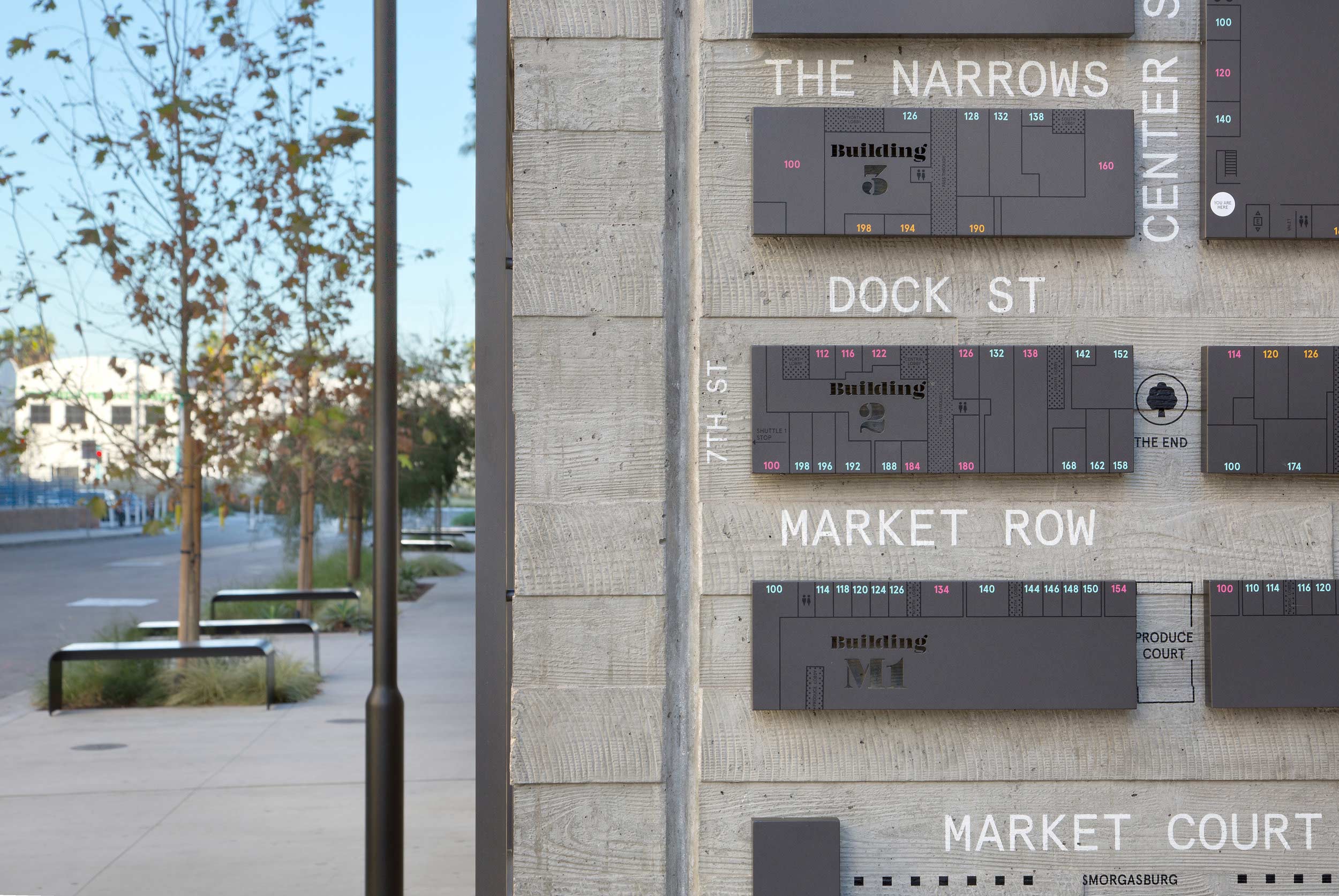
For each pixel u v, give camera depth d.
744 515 2.77
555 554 2.77
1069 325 2.81
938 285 2.80
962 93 2.81
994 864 2.78
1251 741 2.79
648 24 2.81
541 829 2.75
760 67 2.79
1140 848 2.79
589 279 2.79
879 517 2.78
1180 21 2.83
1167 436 2.81
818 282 2.79
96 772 6.87
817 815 2.77
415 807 6.04
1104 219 2.77
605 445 2.78
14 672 11.13
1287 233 2.79
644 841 2.76
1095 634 2.76
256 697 9.34
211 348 10.59
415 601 17.56
